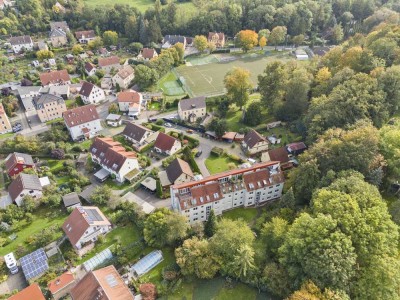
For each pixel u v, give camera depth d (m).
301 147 127.06
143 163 124.50
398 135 94.94
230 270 80.56
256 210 104.50
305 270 71.06
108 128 150.50
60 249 93.56
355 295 69.12
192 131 145.12
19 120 157.38
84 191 113.06
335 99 116.81
